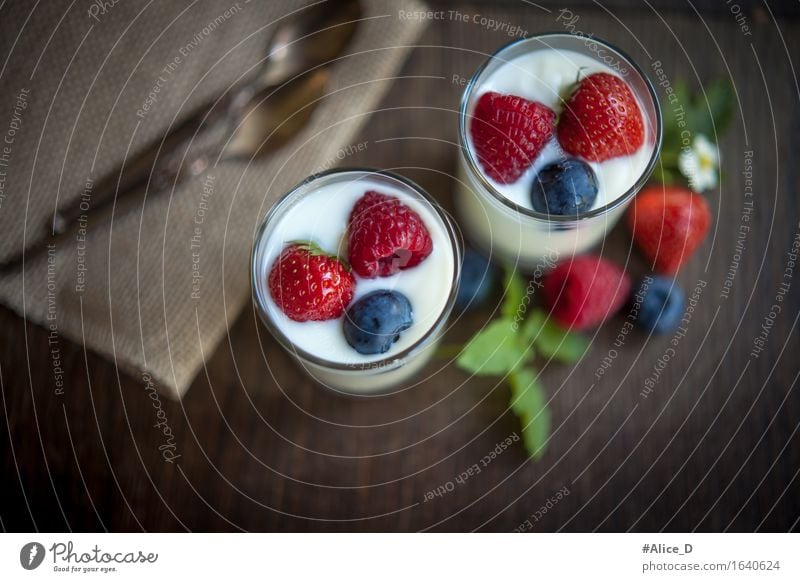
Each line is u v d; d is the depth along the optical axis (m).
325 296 0.29
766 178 0.36
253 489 0.33
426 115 0.36
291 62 0.36
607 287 0.34
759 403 0.34
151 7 0.36
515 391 0.33
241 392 0.34
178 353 0.34
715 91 0.35
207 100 0.35
